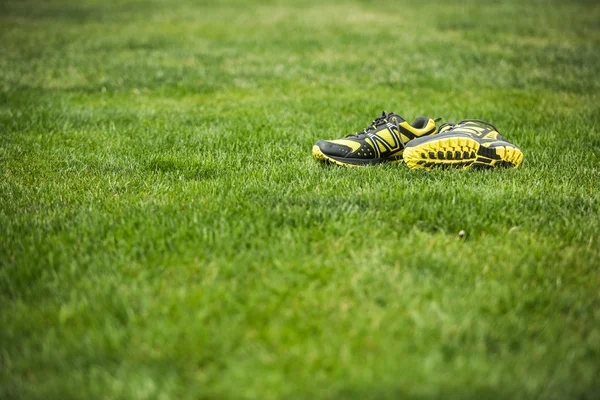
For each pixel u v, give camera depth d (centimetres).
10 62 838
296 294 237
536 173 391
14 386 186
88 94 677
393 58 895
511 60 870
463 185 359
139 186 368
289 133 506
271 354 200
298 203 331
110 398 180
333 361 195
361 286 240
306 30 1203
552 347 204
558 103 627
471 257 270
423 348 202
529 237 290
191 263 261
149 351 201
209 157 425
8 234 287
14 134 497
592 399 179
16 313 223
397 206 324
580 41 1052
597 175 390
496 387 183
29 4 1744
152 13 1519
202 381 188
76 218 306
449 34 1133
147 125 541
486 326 214
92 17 1431
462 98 661
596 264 264
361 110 602
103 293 236
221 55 912
